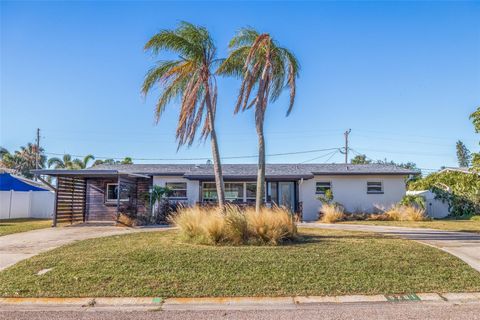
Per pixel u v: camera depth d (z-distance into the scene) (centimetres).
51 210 2461
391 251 868
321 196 2189
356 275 688
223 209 1090
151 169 2223
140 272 703
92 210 2002
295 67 1195
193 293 610
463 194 2178
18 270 731
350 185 2211
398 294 607
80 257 813
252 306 562
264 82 1153
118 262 763
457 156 5784
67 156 4388
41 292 614
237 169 2250
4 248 988
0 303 580
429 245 980
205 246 924
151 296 600
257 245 945
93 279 667
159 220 1828
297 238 1043
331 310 541
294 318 509
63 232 1354
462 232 1313
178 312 538
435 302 576
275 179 2122
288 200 2205
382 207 2169
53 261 786
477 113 1212
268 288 628
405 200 2112
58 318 516
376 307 553
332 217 1873
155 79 1227
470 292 616
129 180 2053
